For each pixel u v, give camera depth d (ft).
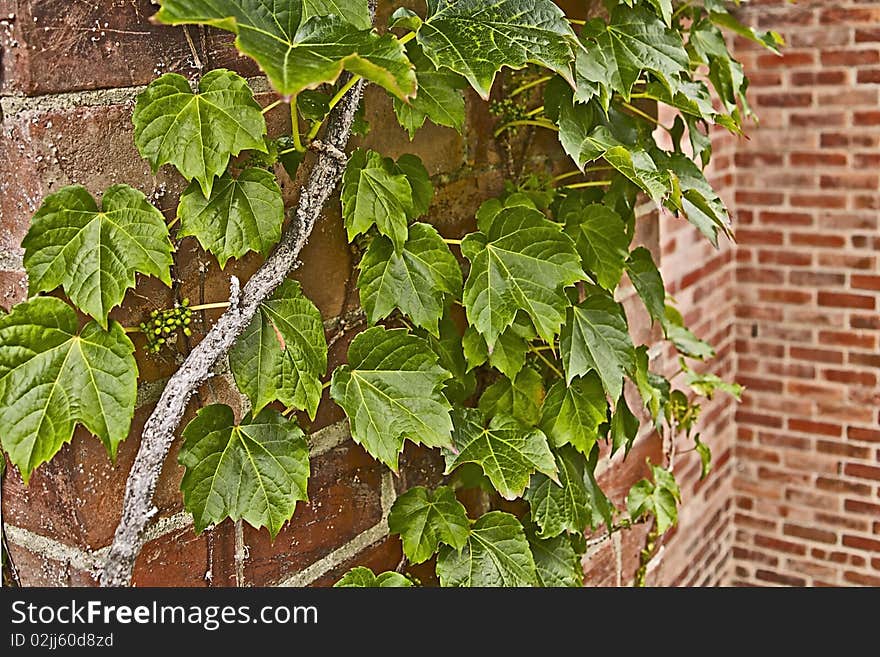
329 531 3.44
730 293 9.32
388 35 2.27
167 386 2.59
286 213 3.12
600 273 3.82
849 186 8.65
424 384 3.12
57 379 2.41
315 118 2.88
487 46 2.68
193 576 2.98
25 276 2.50
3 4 2.37
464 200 3.87
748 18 8.91
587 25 3.39
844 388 8.96
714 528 9.22
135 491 2.56
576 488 3.83
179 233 2.61
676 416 5.73
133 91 2.61
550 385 4.18
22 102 2.40
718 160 8.87
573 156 3.34
